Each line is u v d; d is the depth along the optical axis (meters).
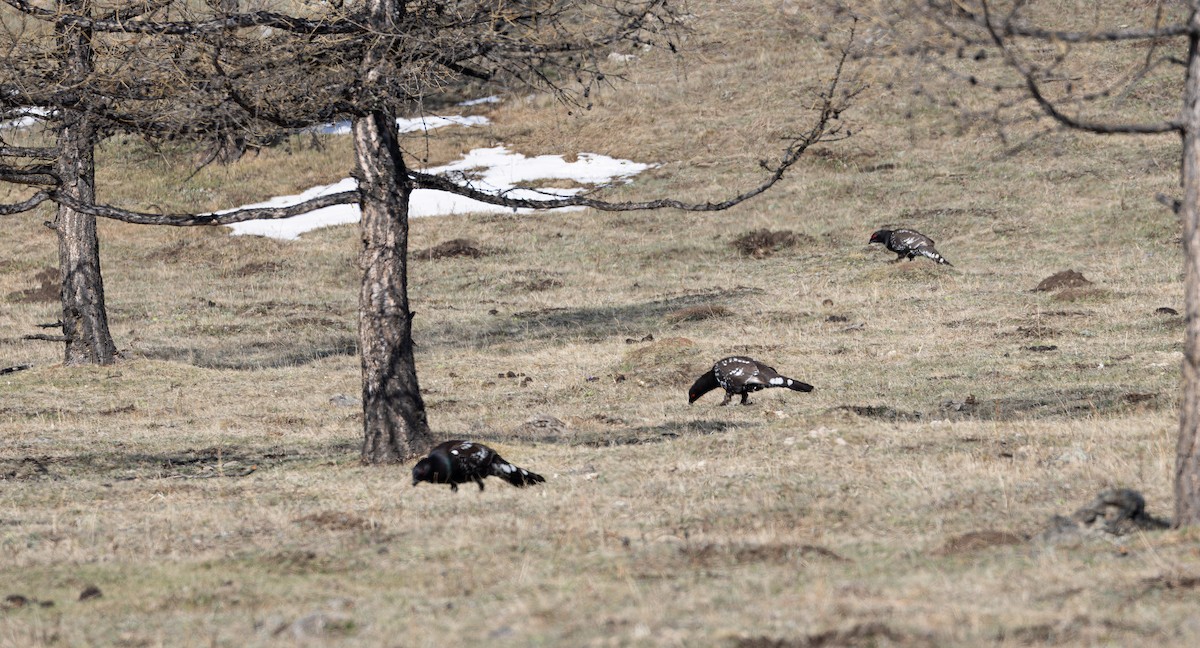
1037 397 68.25
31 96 47.44
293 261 148.75
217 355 102.38
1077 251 126.69
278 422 70.75
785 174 166.50
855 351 88.38
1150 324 89.75
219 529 38.69
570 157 181.00
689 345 90.75
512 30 48.56
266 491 46.47
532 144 185.38
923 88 29.52
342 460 55.25
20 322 119.69
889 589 25.00
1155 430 48.56
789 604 23.95
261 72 47.41
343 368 94.38
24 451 59.72
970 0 28.70
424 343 106.19
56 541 37.78
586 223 159.12
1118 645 19.81
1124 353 79.81
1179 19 29.05
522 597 26.75
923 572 27.03
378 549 34.38
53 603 29.22
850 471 43.06
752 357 87.12
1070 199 144.25
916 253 121.44
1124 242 127.88
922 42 28.38
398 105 49.78
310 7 49.41
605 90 198.75
